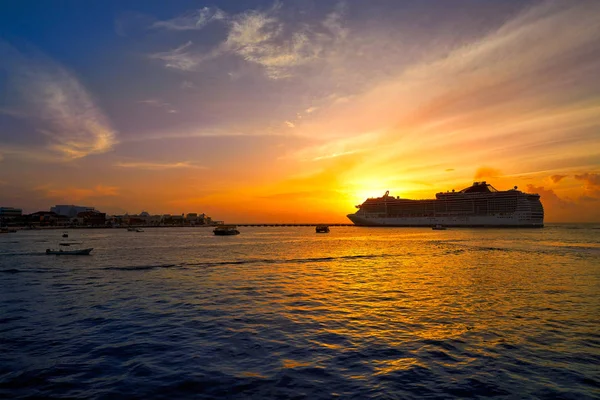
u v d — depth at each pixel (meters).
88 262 56.88
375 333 19.61
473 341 18.17
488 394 12.77
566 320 21.92
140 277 41.16
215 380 13.90
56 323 22.00
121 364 15.52
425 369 14.83
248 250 82.44
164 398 12.58
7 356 16.55
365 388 13.20
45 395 12.86
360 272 45.16
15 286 35.31
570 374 14.36
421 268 48.81
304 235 185.62
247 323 21.69
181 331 20.14
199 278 40.31
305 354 16.56
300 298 29.08
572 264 51.47
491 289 32.44
